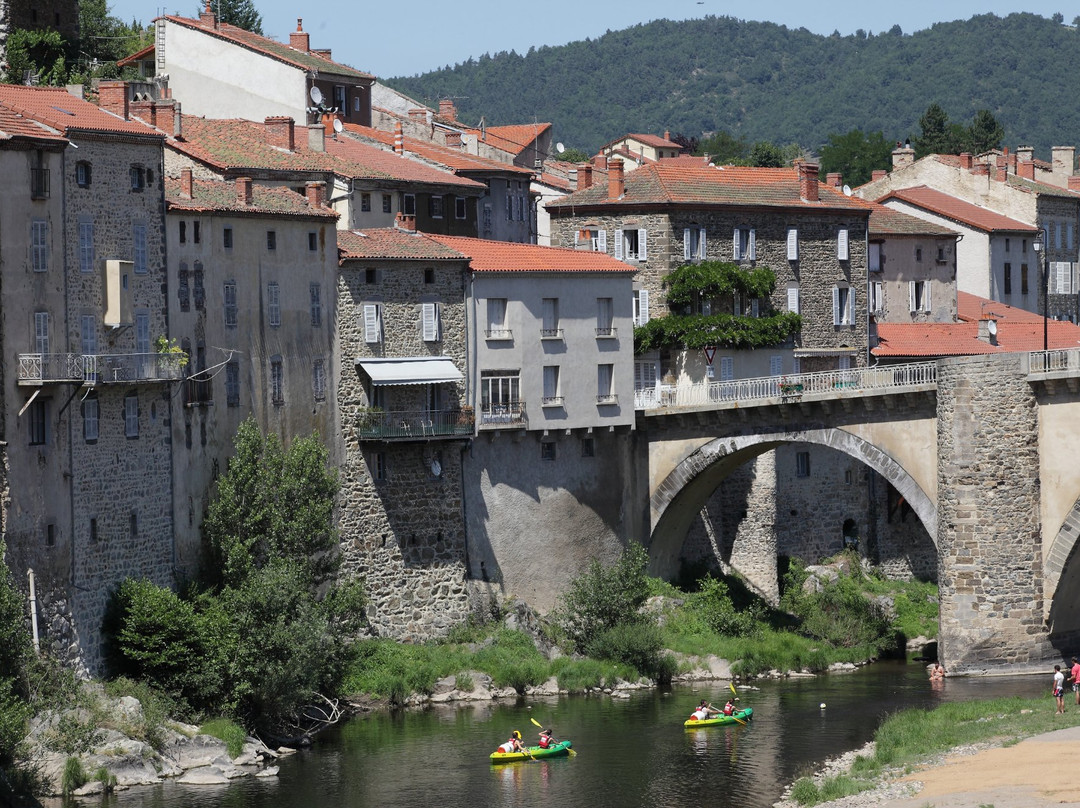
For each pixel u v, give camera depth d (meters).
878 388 101.69
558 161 181.88
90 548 80.06
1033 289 163.62
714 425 109.12
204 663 82.44
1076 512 96.06
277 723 86.62
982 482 97.19
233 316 90.56
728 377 119.69
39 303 77.62
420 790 77.69
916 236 141.62
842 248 128.12
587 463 109.00
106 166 82.06
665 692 98.06
